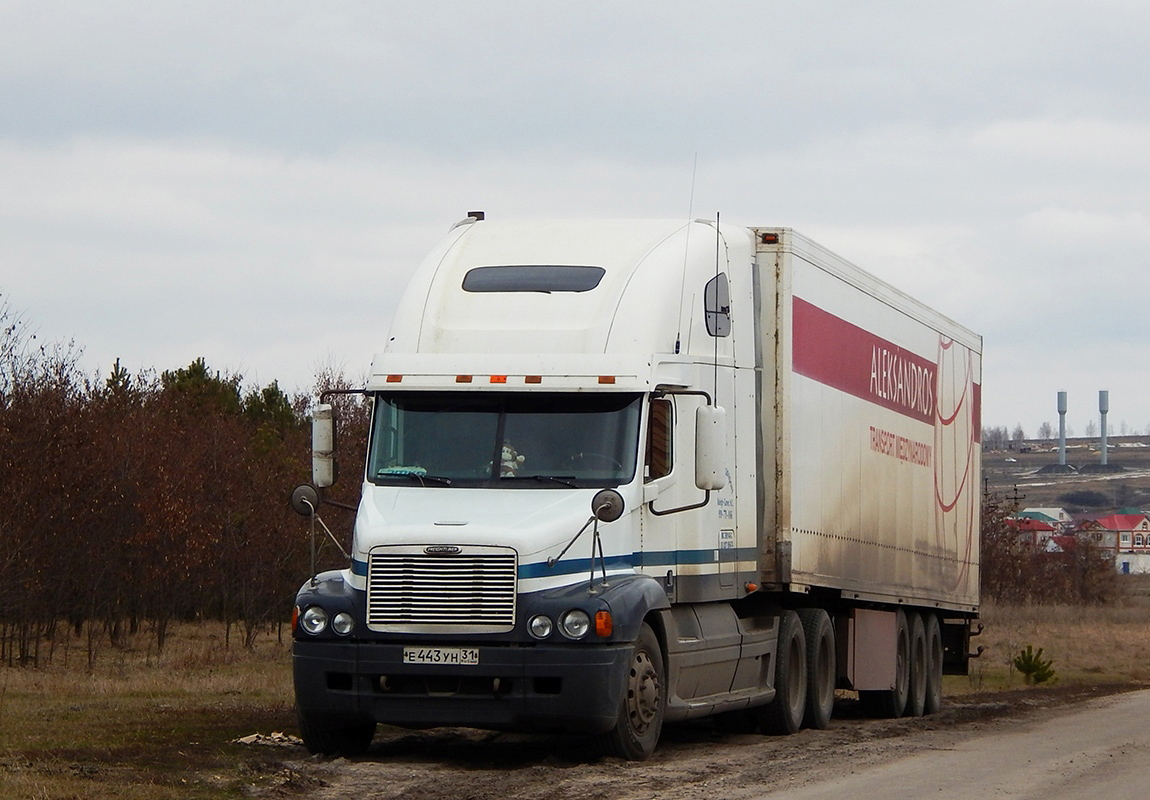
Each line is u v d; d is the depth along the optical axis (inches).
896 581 783.1
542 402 518.6
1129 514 6663.4
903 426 799.1
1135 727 704.4
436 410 522.3
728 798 421.4
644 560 521.7
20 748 479.8
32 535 946.7
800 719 663.1
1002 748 577.9
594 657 476.4
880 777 473.1
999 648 1619.1
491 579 478.0
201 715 620.7
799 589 636.7
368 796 419.2
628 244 560.1
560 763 497.0
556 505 498.3
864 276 735.7
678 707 535.5
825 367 673.6
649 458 522.3
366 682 485.4
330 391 538.3
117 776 423.8
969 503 947.3
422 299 544.1
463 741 567.8
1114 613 2351.1
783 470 624.7
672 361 541.0
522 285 541.6
